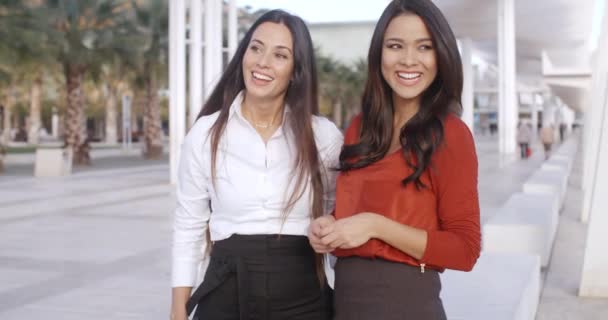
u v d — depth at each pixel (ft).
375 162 6.18
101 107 186.91
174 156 50.70
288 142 6.76
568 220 33.12
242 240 6.62
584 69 68.33
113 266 21.52
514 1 74.74
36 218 32.89
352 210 6.11
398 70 6.21
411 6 6.18
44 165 61.46
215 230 6.84
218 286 6.70
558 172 42.98
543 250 21.95
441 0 70.95
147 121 96.37
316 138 6.93
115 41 74.33
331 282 12.59
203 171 6.95
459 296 12.95
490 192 43.50
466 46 95.61
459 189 5.77
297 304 6.64
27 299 17.28
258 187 6.65
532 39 110.73
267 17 6.87
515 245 22.15
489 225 22.34
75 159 78.74
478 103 271.90
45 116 200.85
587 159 32.27
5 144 137.59
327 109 173.68
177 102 48.47
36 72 80.59
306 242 6.73
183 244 7.23
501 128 72.69
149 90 95.35
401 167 5.96
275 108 6.92
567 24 96.17
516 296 12.95
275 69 6.70
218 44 48.47
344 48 192.75
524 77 183.21
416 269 5.87
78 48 72.49
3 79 66.59
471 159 5.84
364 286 5.93
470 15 78.43
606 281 17.90
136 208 37.06
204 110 7.27
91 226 30.32
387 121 6.31
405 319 5.82
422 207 5.89
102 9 74.95
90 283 19.12
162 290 18.31
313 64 6.91
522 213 24.49
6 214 34.35
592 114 32.32
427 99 6.21
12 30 60.13
